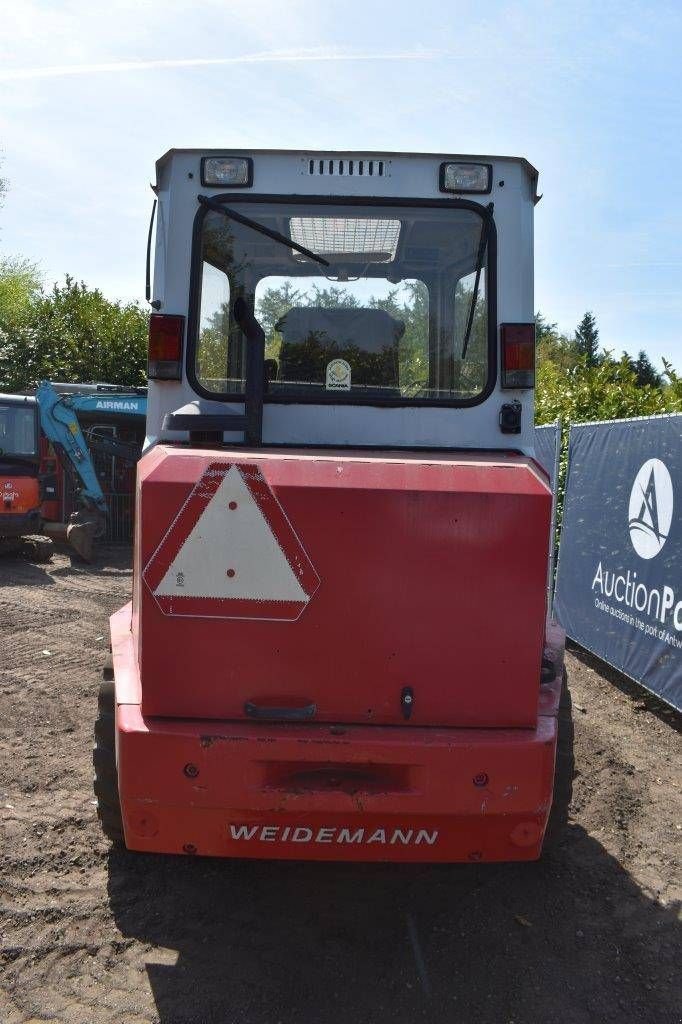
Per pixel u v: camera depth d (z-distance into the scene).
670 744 5.93
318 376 3.90
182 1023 2.99
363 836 3.08
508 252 3.84
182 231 3.83
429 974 3.31
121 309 25.98
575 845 4.41
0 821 4.36
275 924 3.62
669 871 4.18
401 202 3.84
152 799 3.02
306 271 3.89
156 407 3.88
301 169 3.83
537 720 3.11
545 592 3.03
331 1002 3.12
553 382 12.75
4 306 33.00
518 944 3.53
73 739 5.55
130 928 3.53
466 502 2.99
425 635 3.03
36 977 3.20
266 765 3.01
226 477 2.97
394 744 2.97
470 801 2.99
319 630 3.02
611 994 3.22
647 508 6.88
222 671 3.04
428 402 3.82
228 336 3.89
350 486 2.98
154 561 2.99
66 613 9.34
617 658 7.34
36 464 12.94
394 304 3.89
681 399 9.45
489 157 3.82
